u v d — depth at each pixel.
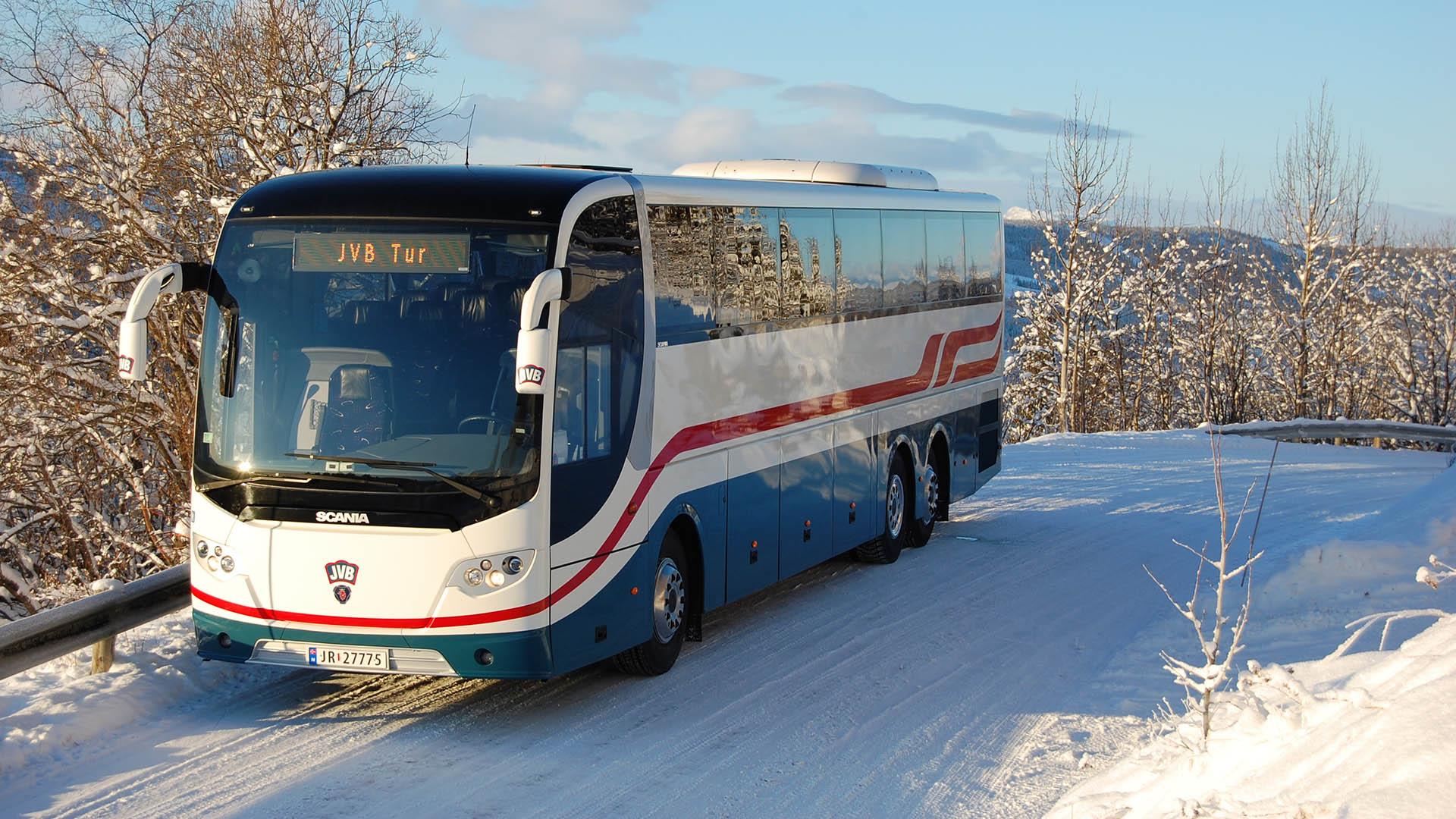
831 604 12.91
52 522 19.00
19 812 6.82
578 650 8.80
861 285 13.78
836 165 14.11
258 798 7.14
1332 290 49.69
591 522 8.91
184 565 9.62
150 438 18.52
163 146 18.22
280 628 8.41
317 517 8.35
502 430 8.38
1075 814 6.36
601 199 9.20
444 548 8.26
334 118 18.62
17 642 7.93
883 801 7.30
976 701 9.47
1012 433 57.06
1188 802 5.24
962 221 16.83
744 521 11.38
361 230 8.69
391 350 8.52
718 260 10.88
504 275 8.59
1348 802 4.57
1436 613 6.52
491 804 7.17
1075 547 16.47
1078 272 50.50
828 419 13.07
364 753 8.02
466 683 9.71
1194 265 50.50
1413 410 48.56
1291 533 17.86
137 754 7.83
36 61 17.91
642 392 9.57
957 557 15.58
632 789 7.47
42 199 17.77
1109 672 10.37
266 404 8.57
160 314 17.70
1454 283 47.56
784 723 8.88
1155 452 29.08
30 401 17.22
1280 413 51.50
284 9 18.92
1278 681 6.15
